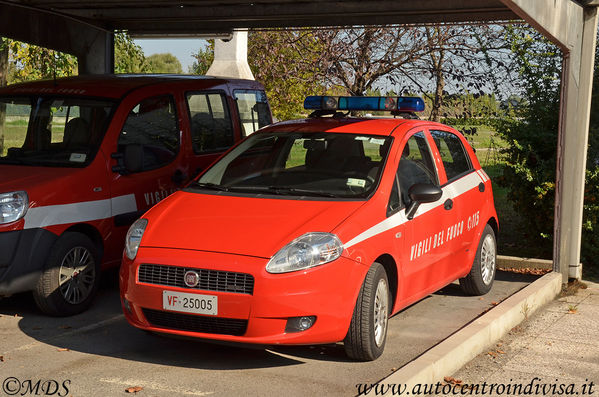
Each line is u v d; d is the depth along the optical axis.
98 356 5.44
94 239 6.84
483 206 7.34
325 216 5.24
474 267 7.28
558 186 7.93
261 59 14.88
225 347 5.70
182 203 5.69
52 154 6.95
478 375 5.21
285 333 4.84
